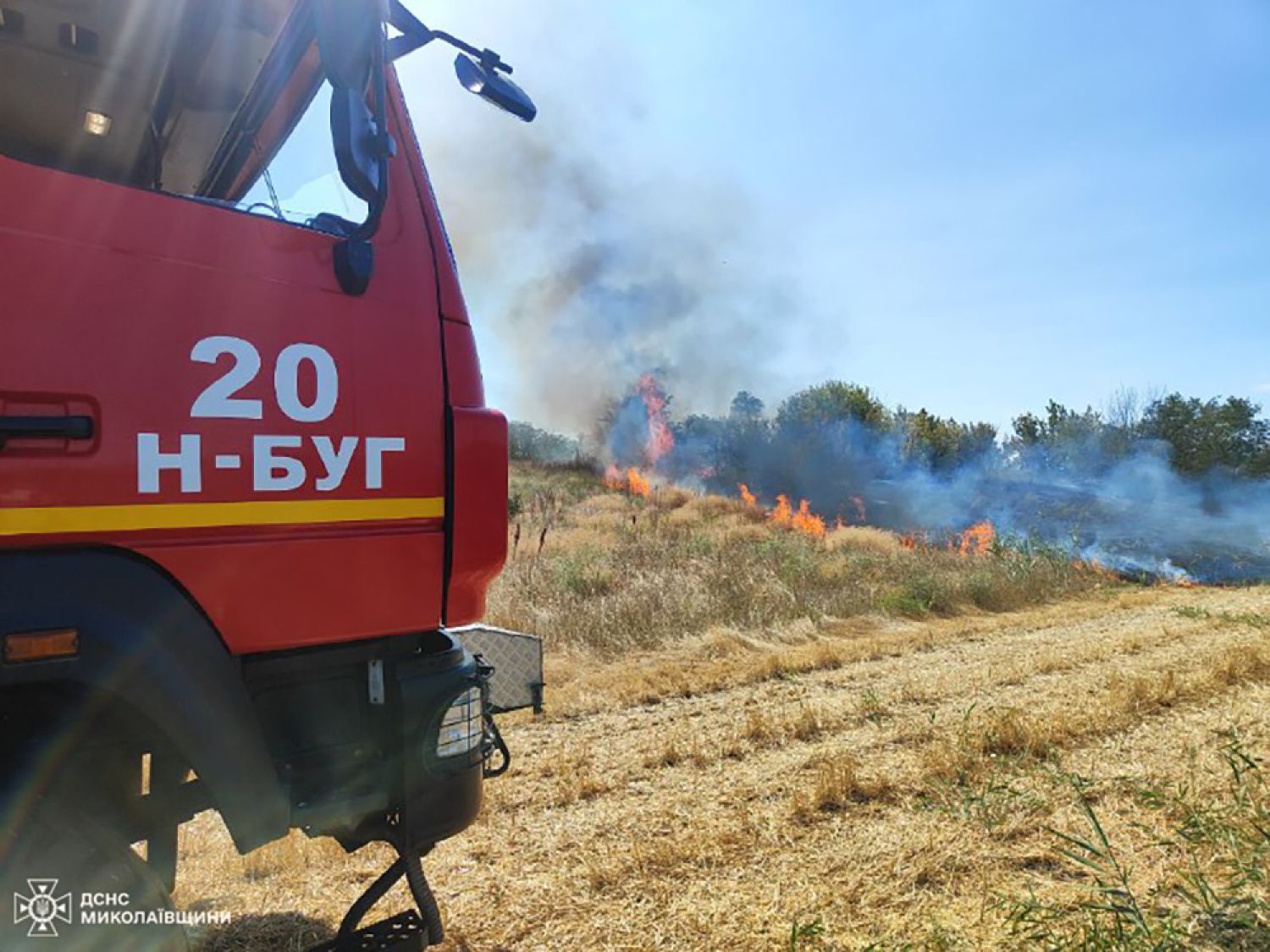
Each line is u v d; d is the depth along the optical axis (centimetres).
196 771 211
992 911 308
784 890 329
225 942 300
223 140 305
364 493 243
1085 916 302
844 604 980
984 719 529
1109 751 460
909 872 339
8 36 265
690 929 304
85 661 194
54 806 199
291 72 273
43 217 202
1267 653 660
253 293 228
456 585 261
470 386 269
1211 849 346
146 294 212
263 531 226
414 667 257
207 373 218
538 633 796
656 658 758
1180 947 280
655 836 380
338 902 329
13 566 191
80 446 200
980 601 1084
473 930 306
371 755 258
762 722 538
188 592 214
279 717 248
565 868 352
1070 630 863
